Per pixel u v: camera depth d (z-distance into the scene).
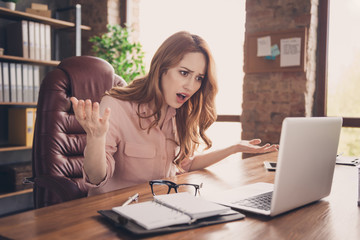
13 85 2.90
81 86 1.69
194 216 0.79
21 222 0.79
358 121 2.79
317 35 2.96
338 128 1.04
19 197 3.29
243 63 3.14
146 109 1.40
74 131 1.67
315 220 0.86
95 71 1.75
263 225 0.81
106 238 0.70
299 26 2.86
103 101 1.39
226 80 3.36
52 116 1.60
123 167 1.38
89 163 1.02
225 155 1.53
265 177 1.38
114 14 3.89
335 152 1.05
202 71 1.32
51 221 0.80
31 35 3.02
